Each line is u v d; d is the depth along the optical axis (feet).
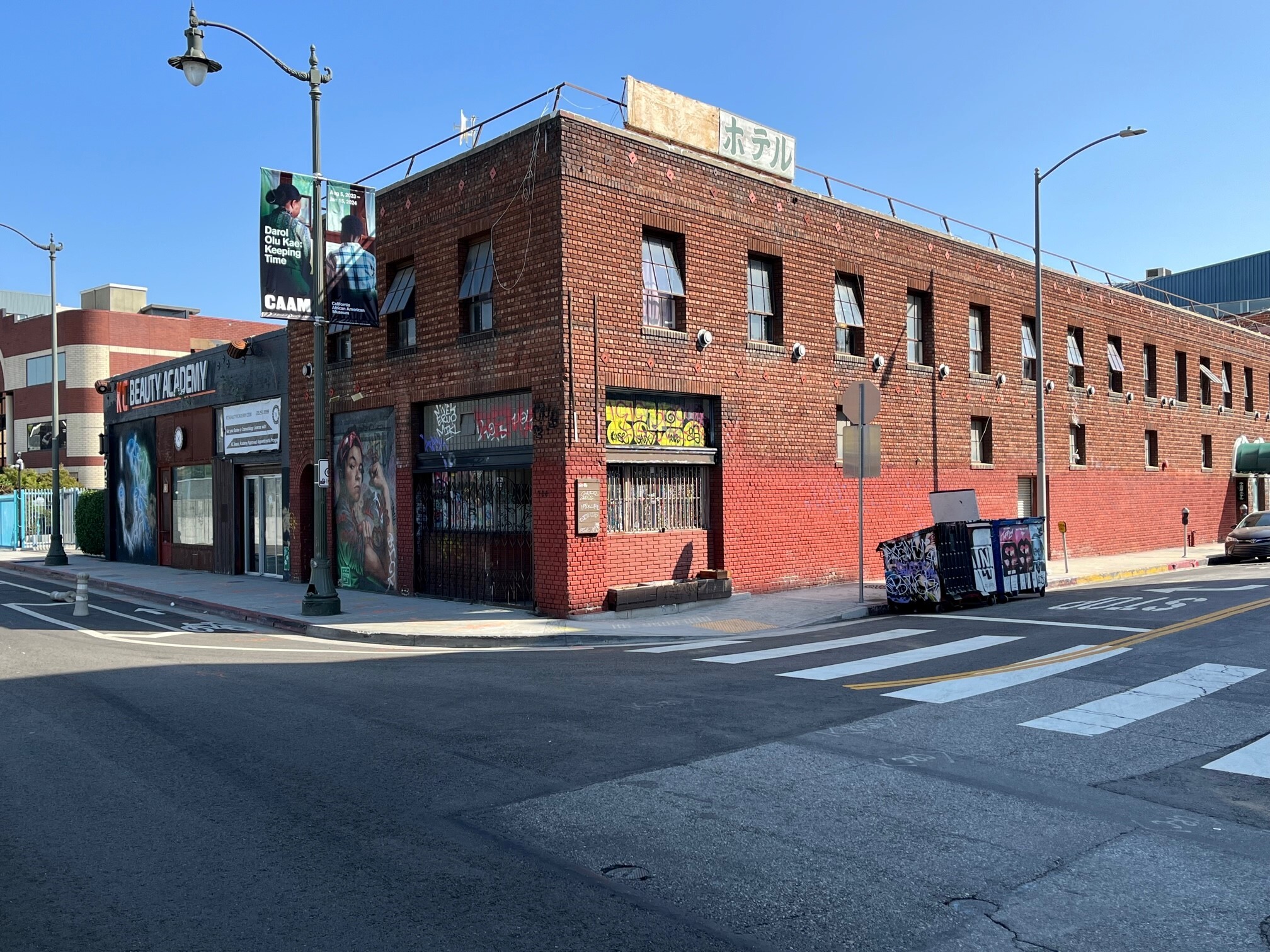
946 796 19.34
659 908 14.15
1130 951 12.85
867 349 67.15
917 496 71.00
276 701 29.09
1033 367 84.99
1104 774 20.76
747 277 59.16
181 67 47.98
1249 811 18.44
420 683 32.27
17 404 191.11
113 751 23.06
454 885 14.98
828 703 28.09
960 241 76.07
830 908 14.15
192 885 14.97
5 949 12.82
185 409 86.99
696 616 50.93
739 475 57.98
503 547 54.08
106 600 63.87
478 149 53.93
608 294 51.13
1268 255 188.24
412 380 59.21
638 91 54.39
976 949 12.89
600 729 25.00
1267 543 86.12
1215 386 118.21
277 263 50.29
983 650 37.55
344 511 66.39
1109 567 79.00
